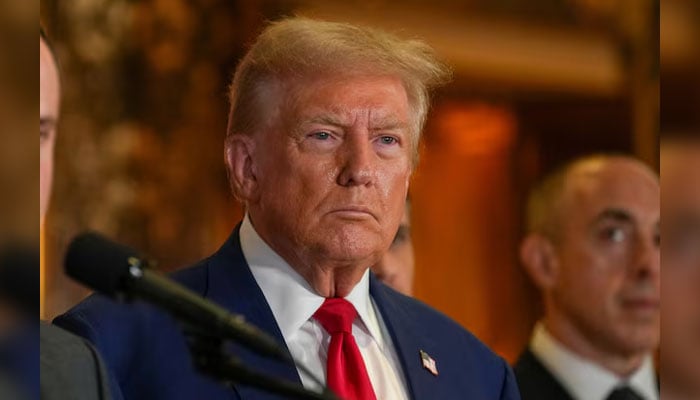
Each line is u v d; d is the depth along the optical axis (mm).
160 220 10656
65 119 10203
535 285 12750
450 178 13211
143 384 4422
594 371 7590
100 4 10438
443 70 4984
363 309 4820
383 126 4570
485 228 13148
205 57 10914
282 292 4672
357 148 4512
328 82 4555
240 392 4457
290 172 4543
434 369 4930
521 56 12734
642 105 12953
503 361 5285
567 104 13242
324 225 4512
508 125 13320
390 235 4629
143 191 10555
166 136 10727
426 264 13000
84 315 4516
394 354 4891
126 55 10555
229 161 4824
